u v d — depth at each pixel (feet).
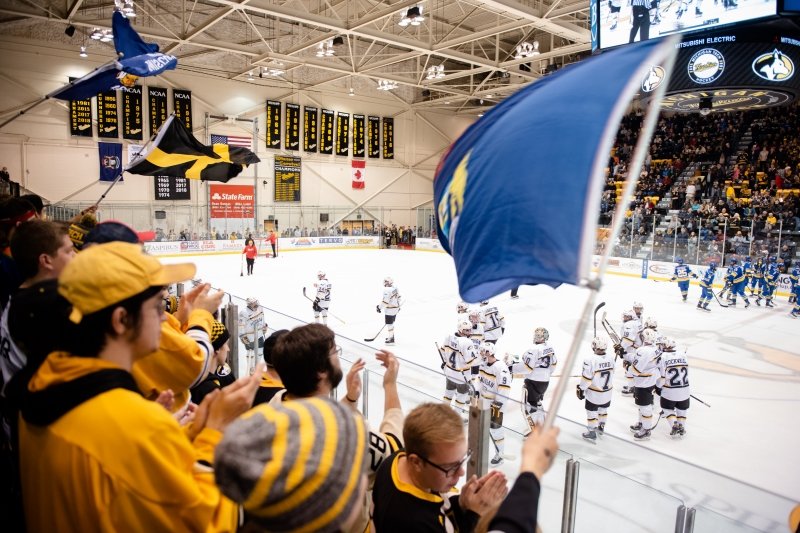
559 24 58.59
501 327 37.78
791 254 65.82
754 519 11.34
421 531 6.13
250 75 97.71
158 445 4.38
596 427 24.86
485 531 5.09
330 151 110.42
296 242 105.50
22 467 4.74
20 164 80.43
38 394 4.50
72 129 83.51
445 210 7.35
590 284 4.74
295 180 107.04
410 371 20.94
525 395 26.03
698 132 109.81
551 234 5.08
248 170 101.19
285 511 3.60
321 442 3.81
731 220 75.61
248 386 5.64
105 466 4.22
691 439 25.53
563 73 5.99
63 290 4.56
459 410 22.67
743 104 36.47
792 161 93.30
